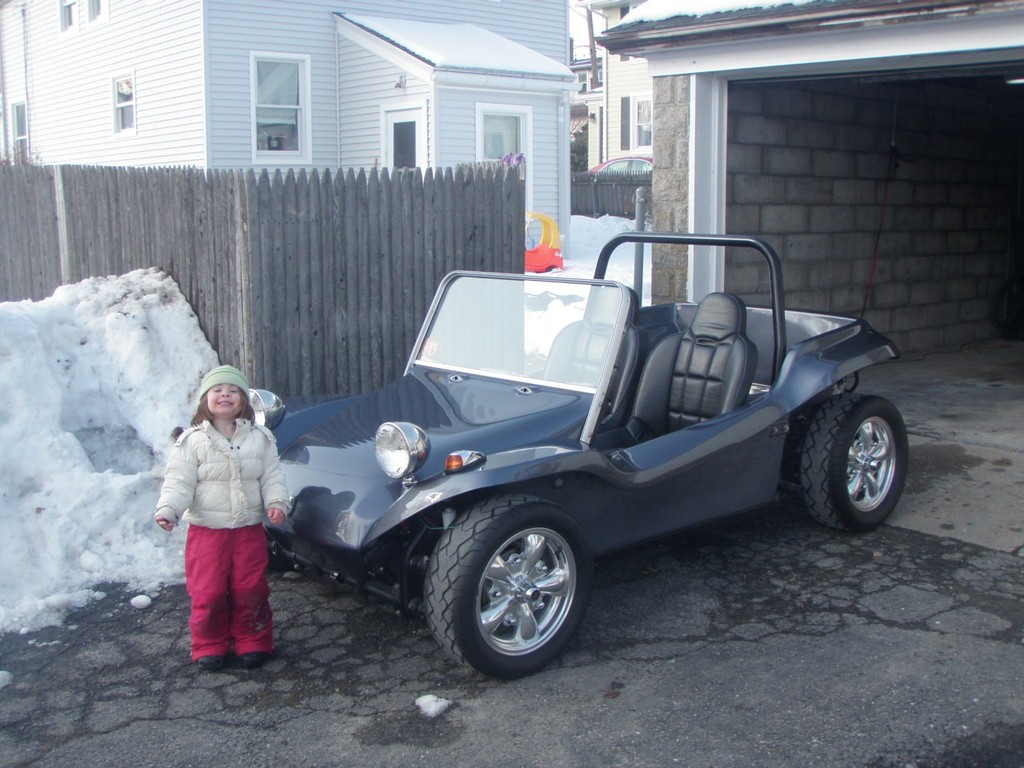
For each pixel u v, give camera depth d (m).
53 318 7.57
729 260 8.96
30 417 5.92
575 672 4.18
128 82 19.00
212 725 3.83
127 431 7.20
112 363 7.47
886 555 5.40
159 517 4.05
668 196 8.51
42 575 5.11
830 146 10.02
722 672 4.14
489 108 16.67
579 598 4.25
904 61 7.22
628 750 3.57
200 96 16.34
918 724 3.67
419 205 8.00
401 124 16.58
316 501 4.36
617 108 33.50
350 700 4.00
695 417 5.29
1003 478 6.62
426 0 18.06
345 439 4.75
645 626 4.60
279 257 7.52
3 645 4.49
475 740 3.68
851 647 4.33
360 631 4.62
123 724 3.84
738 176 9.05
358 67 16.98
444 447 4.40
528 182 17.48
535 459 4.11
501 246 8.41
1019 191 12.85
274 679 4.19
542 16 19.61
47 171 10.70
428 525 4.11
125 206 9.21
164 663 4.33
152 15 17.50
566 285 5.00
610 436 5.21
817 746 3.55
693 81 8.17
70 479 5.64
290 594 5.05
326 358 7.78
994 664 4.14
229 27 16.23
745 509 5.25
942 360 11.19
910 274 11.42
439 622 3.96
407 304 8.06
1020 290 12.88
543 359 4.99
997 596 4.85
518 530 4.02
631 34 8.03
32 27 22.88
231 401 4.21
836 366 5.44
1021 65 7.78
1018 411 8.45
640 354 5.48
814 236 9.98
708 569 5.27
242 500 4.20
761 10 7.22
